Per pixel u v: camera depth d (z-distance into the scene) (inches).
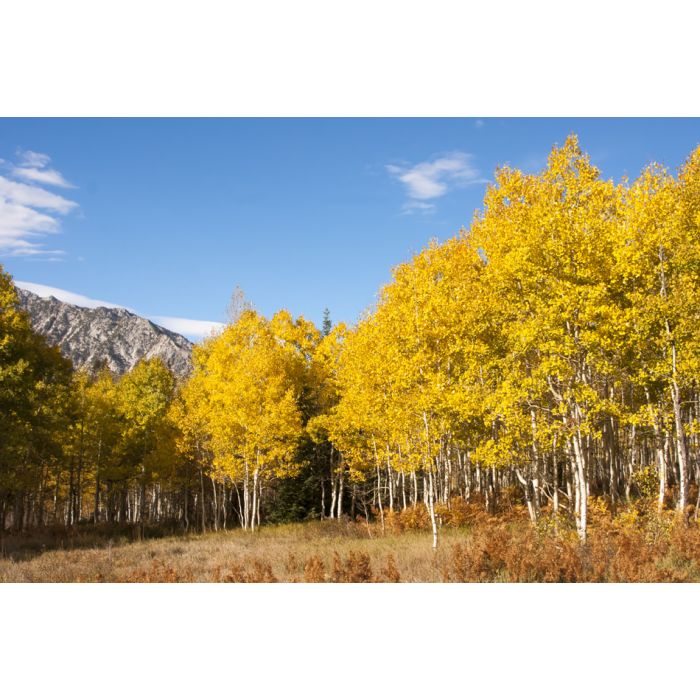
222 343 1043.3
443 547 551.5
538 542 468.4
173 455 1165.1
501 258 601.6
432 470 594.6
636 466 840.9
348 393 863.1
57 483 1343.5
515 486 904.9
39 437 927.0
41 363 966.4
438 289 622.5
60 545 847.7
